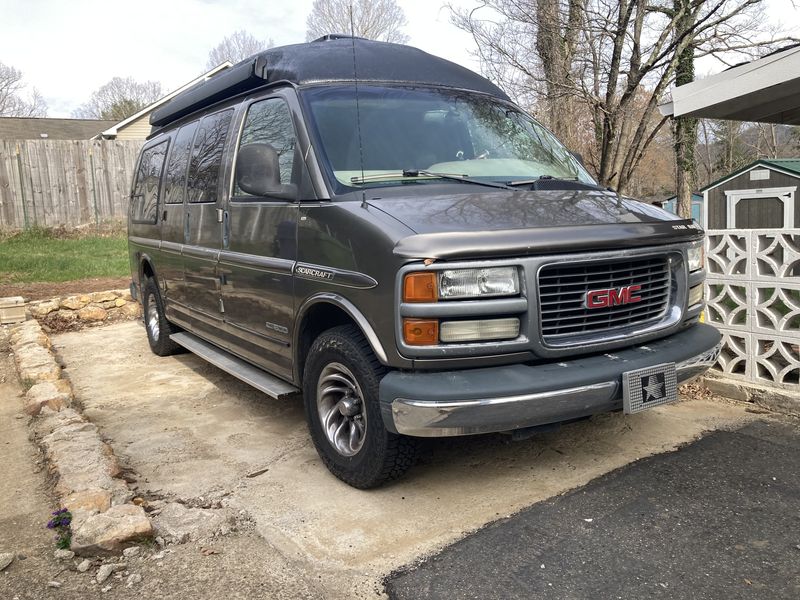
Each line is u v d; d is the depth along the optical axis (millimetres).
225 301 5027
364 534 3297
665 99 7062
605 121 7121
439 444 4367
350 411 3723
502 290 3188
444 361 3191
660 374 3482
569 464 3998
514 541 3168
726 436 4340
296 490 3826
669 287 3799
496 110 4906
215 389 6008
